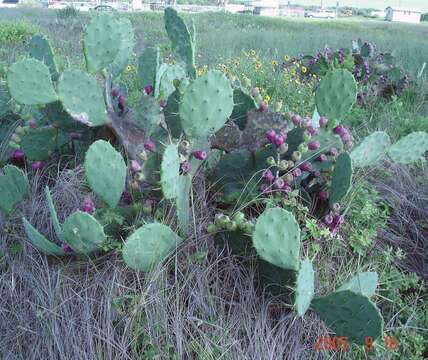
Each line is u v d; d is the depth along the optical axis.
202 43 11.28
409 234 3.22
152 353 2.27
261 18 25.31
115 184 2.60
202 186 2.94
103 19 2.78
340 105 2.91
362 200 2.98
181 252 2.62
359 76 6.31
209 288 2.55
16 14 22.19
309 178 2.95
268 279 2.54
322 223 2.75
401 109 5.14
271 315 2.53
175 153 2.38
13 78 2.78
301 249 2.70
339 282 2.66
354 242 2.80
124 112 3.19
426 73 7.61
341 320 2.31
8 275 2.68
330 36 14.20
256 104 3.03
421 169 3.76
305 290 2.25
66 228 2.47
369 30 19.73
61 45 10.20
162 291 2.44
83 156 3.31
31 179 3.33
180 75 3.35
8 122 3.66
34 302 2.54
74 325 2.40
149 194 2.80
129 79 5.95
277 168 2.79
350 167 2.57
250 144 2.90
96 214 2.69
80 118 2.85
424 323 2.63
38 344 2.38
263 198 2.73
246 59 7.56
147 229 2.39
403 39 14.16
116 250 2.55
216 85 2.56
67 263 2.71
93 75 2.90
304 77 6.66
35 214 2.98
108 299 2.43
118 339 2.34
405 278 2.79
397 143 3.10
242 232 2.52
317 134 2.87
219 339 2.34
